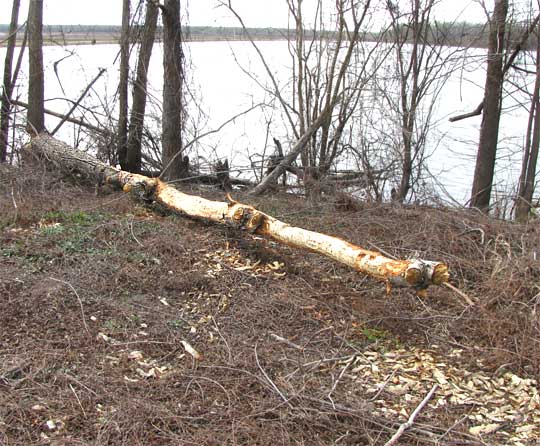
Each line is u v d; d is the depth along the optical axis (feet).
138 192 25.16
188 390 13.53
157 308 17.21
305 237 19.17
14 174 27.89
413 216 25.50
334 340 16.30
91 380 13.62
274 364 14.80
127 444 11.68
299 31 33.24
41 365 14.02
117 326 16.05
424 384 14.51
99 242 20.88
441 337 16.70
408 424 12.42
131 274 18.74
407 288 17.93
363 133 32.32
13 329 15.52
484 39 33.99
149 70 34.58
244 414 12.71
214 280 19.03
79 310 16.56
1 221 22.29
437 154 40.98
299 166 32.50
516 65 32.35
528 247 21.81
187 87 32.12
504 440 12.53
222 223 21.75
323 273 20.30
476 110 34.71
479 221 24.94
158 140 34.60
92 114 34.58
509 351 15.55
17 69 34.94
